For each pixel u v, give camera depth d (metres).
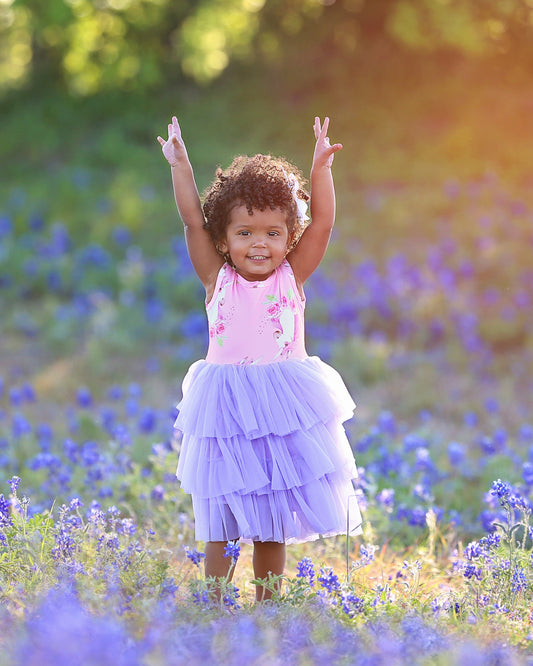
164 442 8.49
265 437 4.70
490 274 15.39
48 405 11.09
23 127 22.42
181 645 3.54
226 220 4.82
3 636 3.69
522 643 4.12
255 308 4.84
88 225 18.33
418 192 18.61
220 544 4.77
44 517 5.30
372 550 5.12
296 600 4.38
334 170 19.67
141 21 22.98
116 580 4.38
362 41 22.72
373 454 8.16
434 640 3.82
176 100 22.66
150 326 13.96
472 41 21.28
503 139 19.86
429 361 12.72
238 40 23.39
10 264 16.42
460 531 6.72
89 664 3.22
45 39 23.58
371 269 15.25
